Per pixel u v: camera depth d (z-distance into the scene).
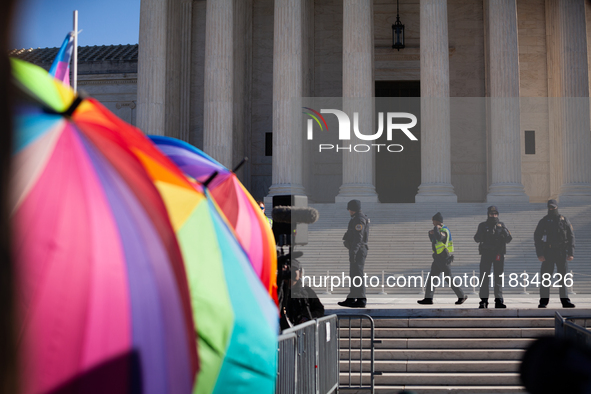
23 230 1.40
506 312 11.91
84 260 1.77
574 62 29.45
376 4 36.12
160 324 1.99
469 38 35.50
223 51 30.61
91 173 2.06
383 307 12.11
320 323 8.62
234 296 2.98
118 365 1.78
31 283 1.52
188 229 3.07
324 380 8.80
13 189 0.77
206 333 2.74
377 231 18.47
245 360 2.86
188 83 35.81
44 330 1.55
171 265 2.15
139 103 30.73
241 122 33.81
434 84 28.70
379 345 11.52
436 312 12.00
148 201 2.25
